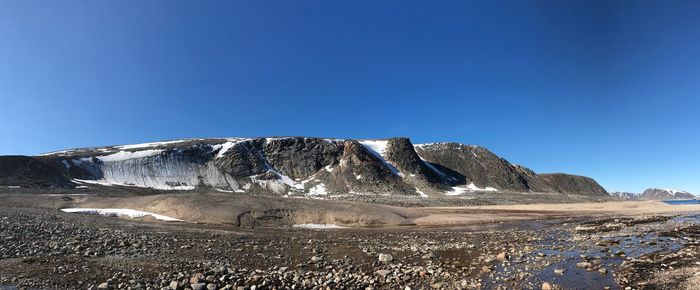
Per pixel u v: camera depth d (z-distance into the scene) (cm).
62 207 4591
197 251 2234
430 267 1883
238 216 4262
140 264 1811
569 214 6712
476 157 18600
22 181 8312
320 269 1867
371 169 13900
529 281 1609
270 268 1862
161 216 4306
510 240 2967
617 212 7256
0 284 1402
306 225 4372
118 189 9475
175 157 12900
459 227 4444
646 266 1814
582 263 1897
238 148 14125
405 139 17075
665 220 4712
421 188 13788
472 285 1555
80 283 1467
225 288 1464
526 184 17775
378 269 1869
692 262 1856
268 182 13112
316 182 13462
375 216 4709
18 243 2044
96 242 2258
